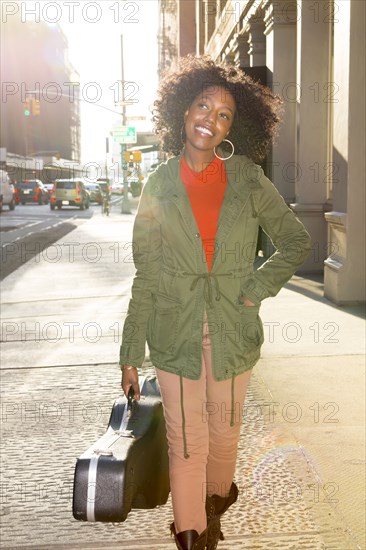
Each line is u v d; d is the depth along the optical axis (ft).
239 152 9.09
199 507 8.63
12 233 79.10
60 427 15.69
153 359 8.77
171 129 9.16
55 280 41.22
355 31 28.40
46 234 76.74
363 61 28.66
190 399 8.59
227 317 8.52
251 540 10.41
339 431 14.74
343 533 10.50
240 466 13.10
